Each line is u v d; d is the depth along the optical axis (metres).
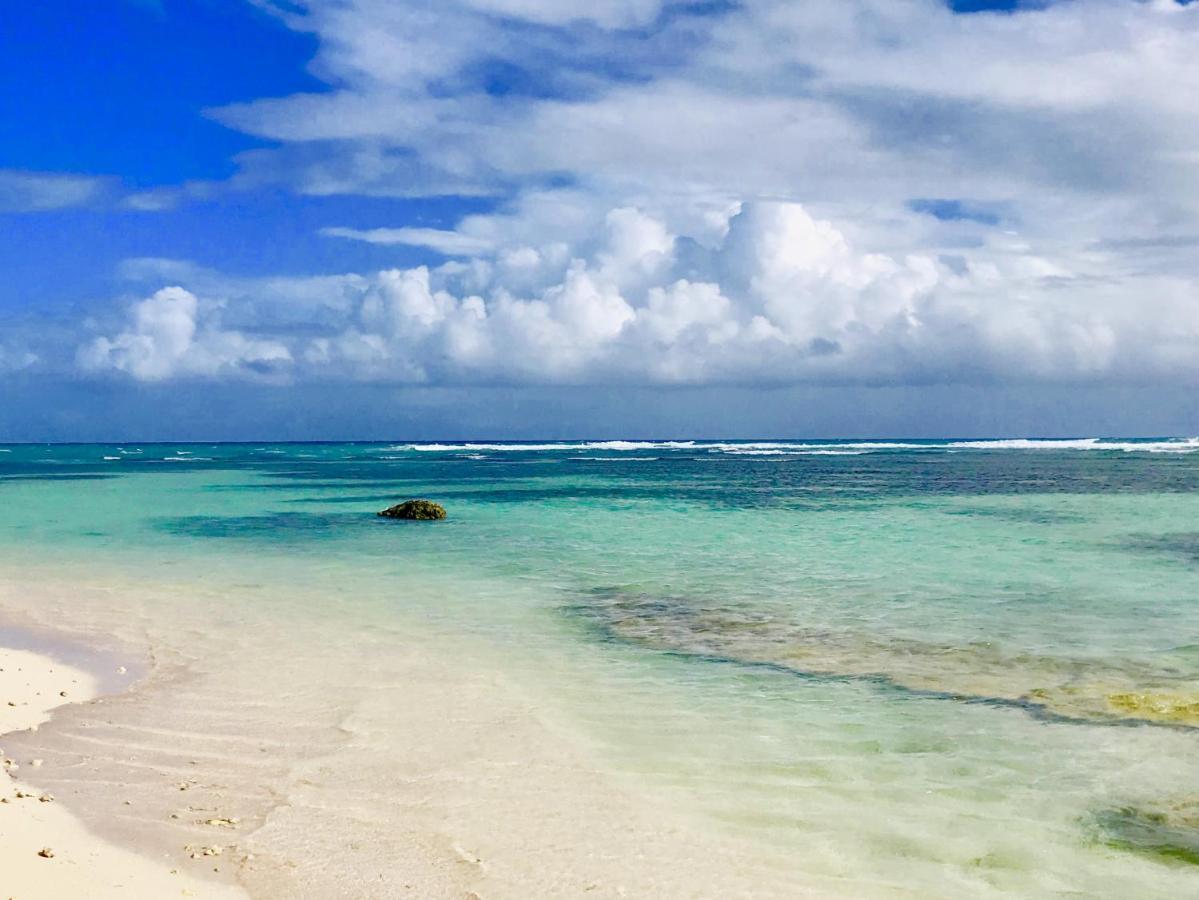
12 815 6.80
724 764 8.30
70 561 21.70
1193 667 11.41
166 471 74.00
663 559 21.42
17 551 23.61
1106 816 7.18
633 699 10.31
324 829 6.86
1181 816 7.17
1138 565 19.98
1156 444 145.00
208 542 25.47
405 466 82.69
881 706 10.01
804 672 11.45
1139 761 8.29
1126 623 14.05
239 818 7.04
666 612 15.22
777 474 61.94
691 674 11.38
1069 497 39.50
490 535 26.77
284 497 43.69
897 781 7.89
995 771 8.09
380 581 18.55
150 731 9.18
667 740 8.95
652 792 7.64
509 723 9.47
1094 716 9.56
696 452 126.50
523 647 12.84
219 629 14.11
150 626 14.36
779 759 8.42
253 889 5.87
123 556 22.55
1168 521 29.33
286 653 12.52
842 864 6.41
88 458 113.75
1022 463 76.19
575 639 13.31
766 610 15.30
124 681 11.15
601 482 54.00
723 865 6.37
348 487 51.28
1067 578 18.28
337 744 8.80
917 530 27.12
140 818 6.97
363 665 11.86
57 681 11.14
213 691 10.66
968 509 33.91
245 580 18.78
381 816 7.12
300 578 19.00
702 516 32.00
